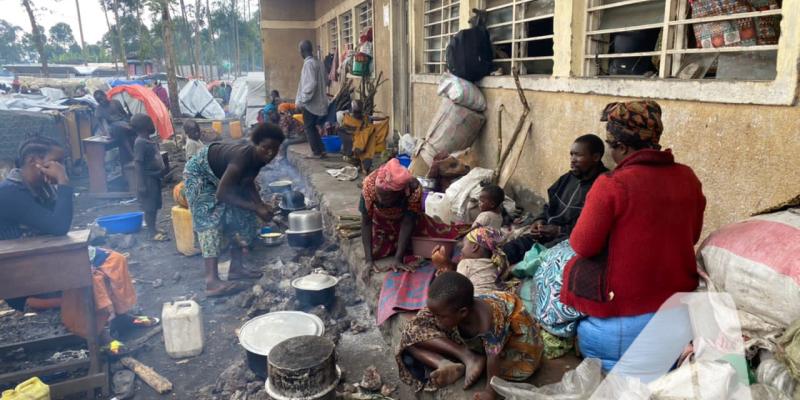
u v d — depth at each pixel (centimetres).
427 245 400
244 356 391
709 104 299
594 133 404
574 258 252
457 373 253
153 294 503
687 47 332
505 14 564
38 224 336
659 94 333
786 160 257
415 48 808
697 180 231
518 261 344
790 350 186
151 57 4438
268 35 1719
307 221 538
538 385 250
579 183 363
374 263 410
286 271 506
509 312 247
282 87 1762
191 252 600
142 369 370
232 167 459
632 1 369
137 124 657
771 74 281
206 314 461
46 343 390
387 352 360
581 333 251
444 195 470
